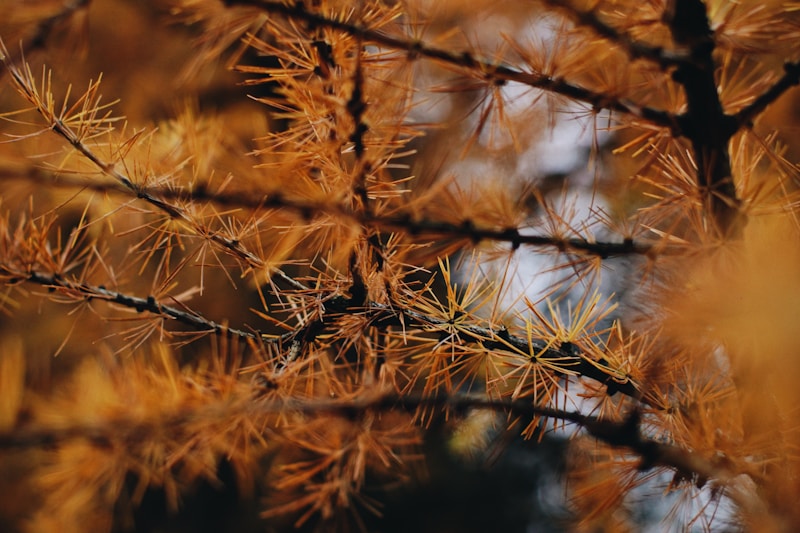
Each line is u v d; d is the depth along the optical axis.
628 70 0.68
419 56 0.67
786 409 0.66
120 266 0.73
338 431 0.69
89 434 0.63
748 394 0.68
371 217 0.66
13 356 0.63
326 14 0.67
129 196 0.68
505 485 2.03
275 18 0.67
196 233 0.71
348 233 0.68
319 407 0.67
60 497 0.65
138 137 0.69
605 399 0.72
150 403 0.65
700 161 0.71
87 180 0.64
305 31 0.69
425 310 0.73
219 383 0.67
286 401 0.67
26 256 0.70
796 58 0.69
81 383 0.65
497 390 0.72
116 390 0.65
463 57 0.67
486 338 0.72
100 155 0.70
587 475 0.73
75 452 0.64
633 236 0.69
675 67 0.69
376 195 0.68
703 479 0.69
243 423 0.67
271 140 0.70
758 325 0.63
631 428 0.68
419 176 0.67
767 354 0.65
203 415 0.65
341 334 0.72
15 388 0.63
